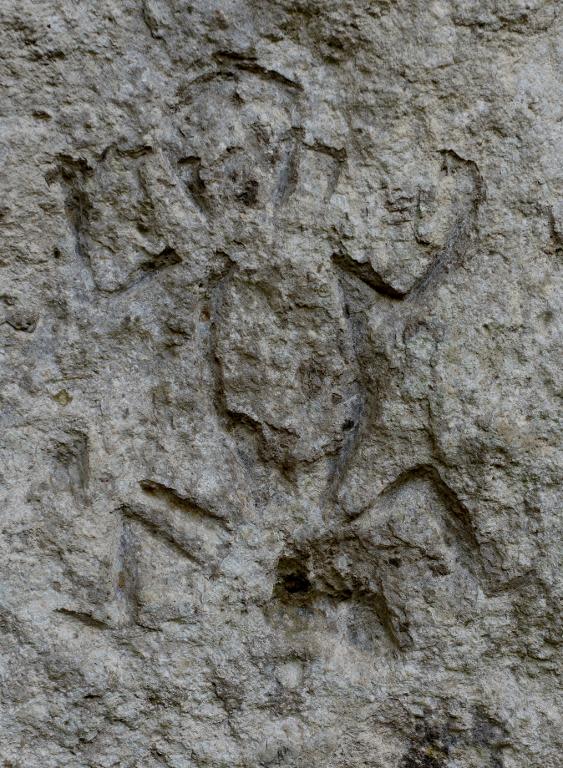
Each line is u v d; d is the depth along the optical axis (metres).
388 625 1.17
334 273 1.12
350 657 1.17
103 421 1.10
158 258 1.10
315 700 1.15
